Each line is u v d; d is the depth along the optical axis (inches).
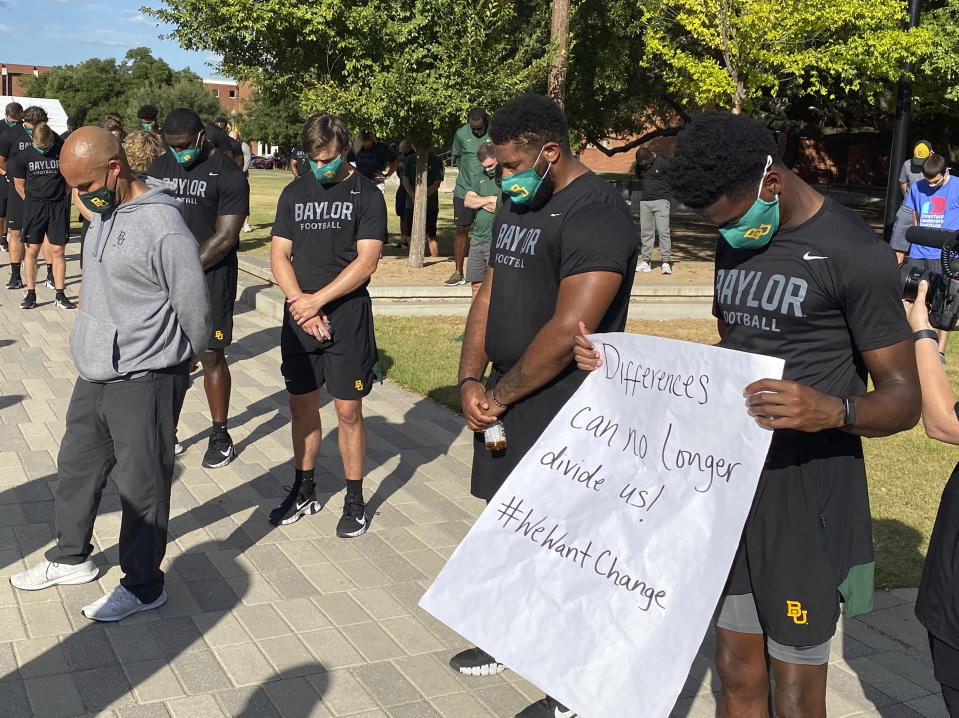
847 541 93.5
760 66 541.6
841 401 81.7
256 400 275.6
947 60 624.4
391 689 132.0
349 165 177.8
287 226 179.3
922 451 252.4
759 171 85.7
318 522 190.1
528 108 112.0
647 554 80.0
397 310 411.5
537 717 122.7
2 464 210.8
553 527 84.7
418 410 272.5
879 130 1116.5
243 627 147.3
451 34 462.9
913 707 132.9
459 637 147.6
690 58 539.5
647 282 465.4
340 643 143.8
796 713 94.7
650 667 76.1
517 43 651.5
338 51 479.5
